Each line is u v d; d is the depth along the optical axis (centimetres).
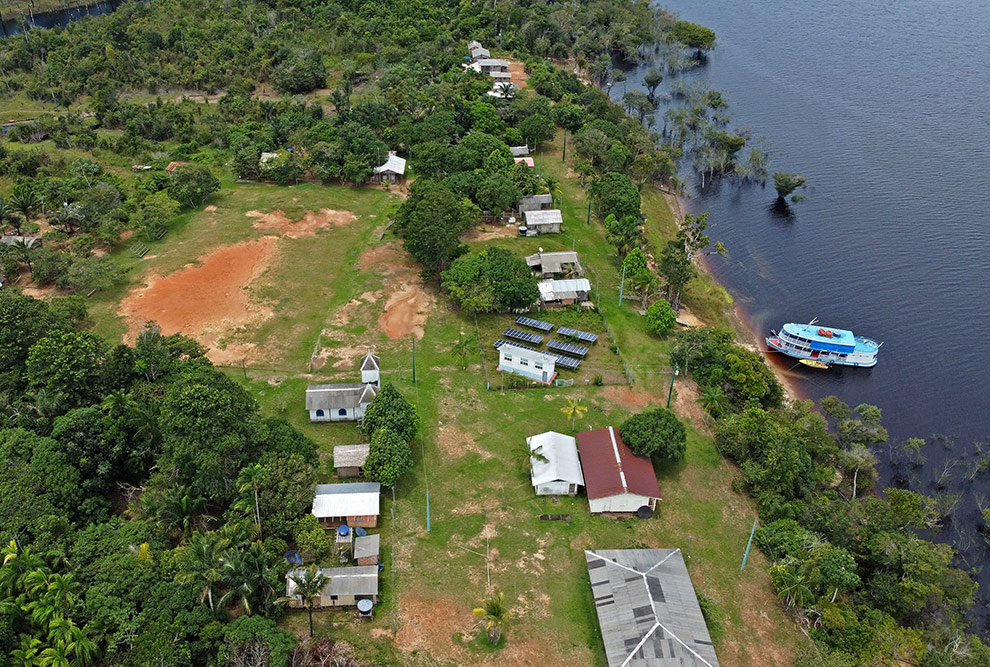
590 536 8950
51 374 9619
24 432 8838
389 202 16788
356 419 10594
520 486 9631
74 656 6725
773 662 7625
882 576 8506
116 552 7656
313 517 8531
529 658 7525
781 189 18262
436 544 8769
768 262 16025
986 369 12950
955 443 11469
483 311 13088
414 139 18412
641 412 10838
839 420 11325
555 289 13262
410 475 9725
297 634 7612
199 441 8381
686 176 19750
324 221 15938
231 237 15212
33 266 13550
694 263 15912
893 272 15538
